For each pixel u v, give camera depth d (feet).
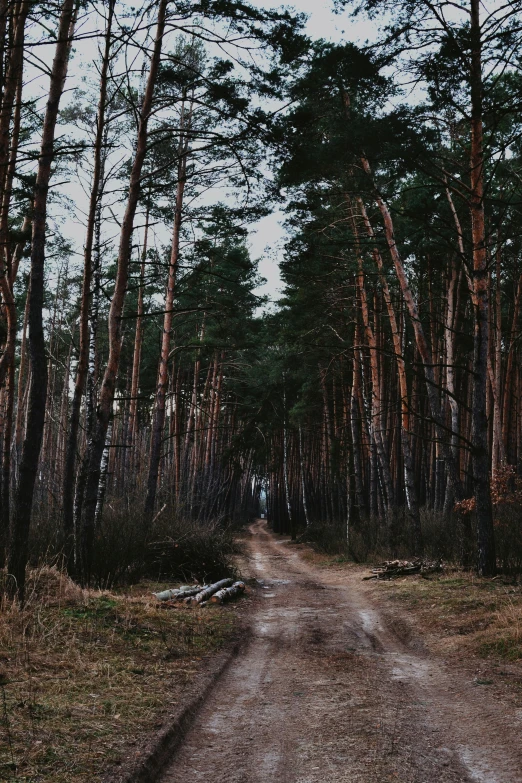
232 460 144.36
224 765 15.85
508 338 91.50
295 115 40.98
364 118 41.09
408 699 21.50
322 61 40.78
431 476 99.09
